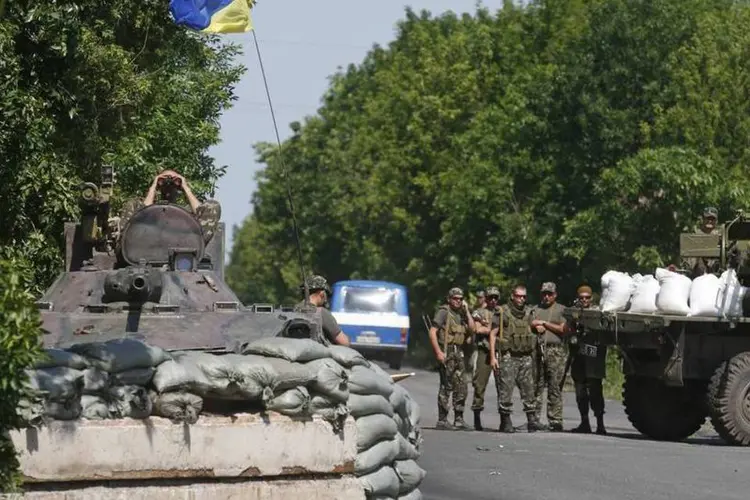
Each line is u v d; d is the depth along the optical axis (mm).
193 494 19250
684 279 41562
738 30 86125
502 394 44250
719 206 75875
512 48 123812
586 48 90250
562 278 92688
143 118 44688
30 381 17656
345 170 148750
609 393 67250
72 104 35906
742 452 37969
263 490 19750
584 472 32656
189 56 53406
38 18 34062
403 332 91625
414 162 125375
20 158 33688
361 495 20453
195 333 25094
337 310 92125
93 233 28812
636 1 89125
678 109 82312
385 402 21500
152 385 19188
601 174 84062
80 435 18594
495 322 44375
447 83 124500
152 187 30516
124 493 18812
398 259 133625
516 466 33781
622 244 80375
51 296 27062
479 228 103875
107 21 39781
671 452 37375
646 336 42406
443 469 33156
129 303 25766
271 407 19906
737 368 40438
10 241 34469
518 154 95812
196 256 28031
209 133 52281
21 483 17828
